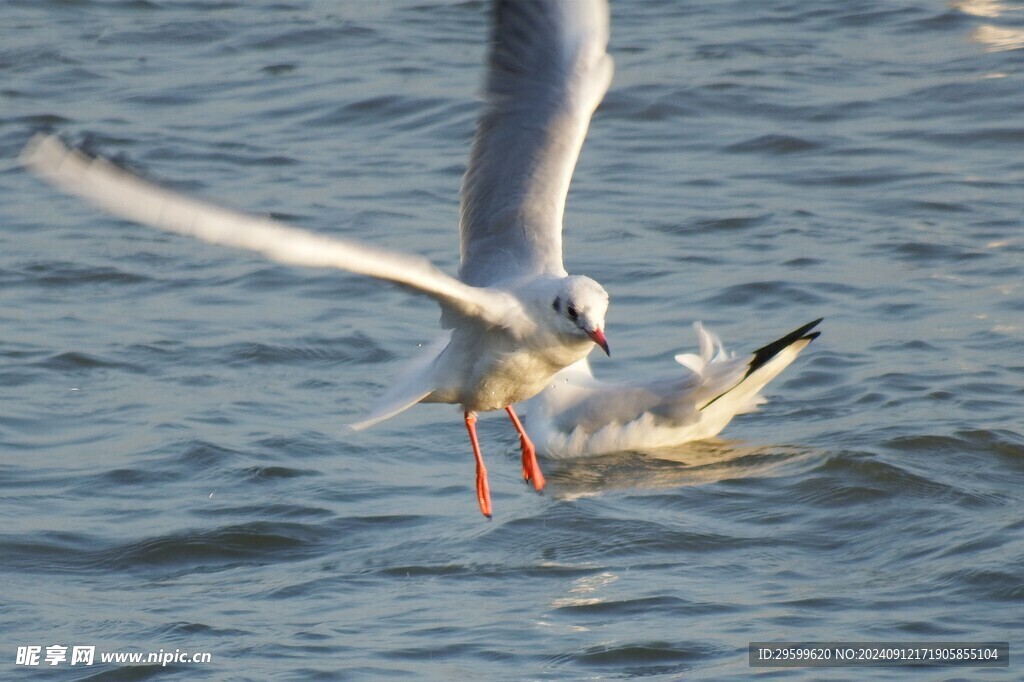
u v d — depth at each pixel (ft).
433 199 67.21
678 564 38.29
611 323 55.67
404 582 37.73
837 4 94.73
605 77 39.14
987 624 34.17
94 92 81.92
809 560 38.40
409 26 92.48
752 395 47.01
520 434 40.09
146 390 50.52
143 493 43.29
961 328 54.08
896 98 78.84
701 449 46.19
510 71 39.01
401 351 53.62
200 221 24.79
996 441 44.75
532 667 32.91
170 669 33.30
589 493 43.11
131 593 37.81
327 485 43.65
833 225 64.39
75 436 47.09
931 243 61.87
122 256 63.16
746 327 54.65
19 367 52.08
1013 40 86.43
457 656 33.55
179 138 75.00
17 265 61.93
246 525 41.01
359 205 66.13
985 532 39.04
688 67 83.66
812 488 42.45
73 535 40.70
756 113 77.51
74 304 58.44
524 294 33.71
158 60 87.30
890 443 44.78
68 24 93.66
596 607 35.81
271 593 37.40
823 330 54.34
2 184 71.36
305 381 51.31
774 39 88.69
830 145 73.51
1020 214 64.80
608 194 68.44
